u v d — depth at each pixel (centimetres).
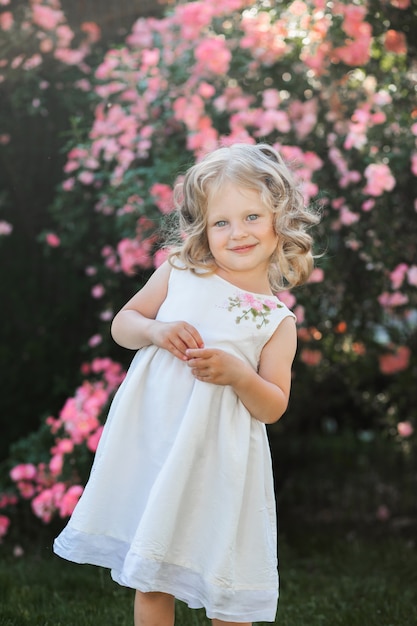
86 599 301
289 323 209
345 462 521
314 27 359
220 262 206
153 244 364
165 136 385
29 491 362
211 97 381
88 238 423
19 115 419
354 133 343
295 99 385
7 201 430
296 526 422
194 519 195
